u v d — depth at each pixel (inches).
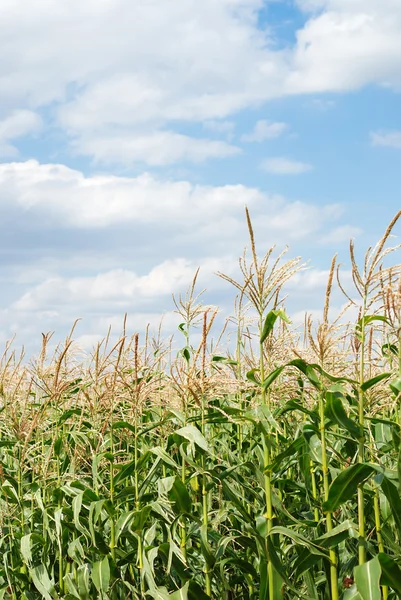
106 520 295.4
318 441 246.5
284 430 287.6
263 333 248.8
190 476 268.5
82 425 354.3
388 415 304.7
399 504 215.8
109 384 308.7
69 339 333.4
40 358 349.1
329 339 236.1
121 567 304.0
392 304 216.8
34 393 390.0
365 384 227.8
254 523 255.6
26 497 335.0
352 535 226.7
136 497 285.1
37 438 350.9
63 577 306.0
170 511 259.3
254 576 268.2
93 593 288.7
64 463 354.3
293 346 293.7
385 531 236.1
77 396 350.3
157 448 271.3
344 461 238.5
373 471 219.3
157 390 316.2
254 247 244.7
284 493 313.3
